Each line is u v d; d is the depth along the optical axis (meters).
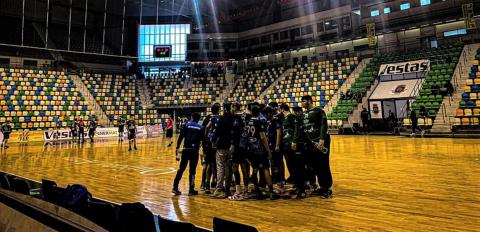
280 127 4.95
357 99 19.50
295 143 4.62
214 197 4.67
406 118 16.41
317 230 3.09
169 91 28.28
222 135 4.71
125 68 30.41
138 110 25.66
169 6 28.78
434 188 4.69
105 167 7.84
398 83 18.97
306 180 5.04
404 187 4.83
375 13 24.88
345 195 4.49
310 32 27.78
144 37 31.11
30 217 2.71
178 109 27.64
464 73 16.92
